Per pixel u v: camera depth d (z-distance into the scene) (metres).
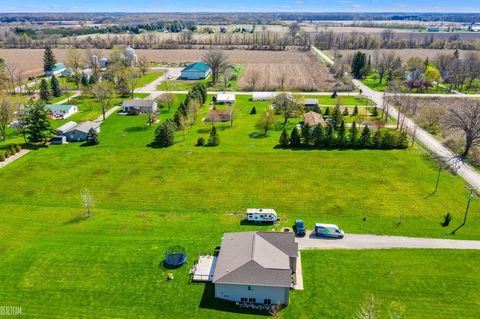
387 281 43.22
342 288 42.19
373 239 51.31
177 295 41.50
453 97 129.50
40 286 42.69
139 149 84.00
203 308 39.84
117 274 44.53
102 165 75.88
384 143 83.25
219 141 86.81
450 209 59.12
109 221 56.09
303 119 101.56
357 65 170.62
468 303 40.09
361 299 40.59
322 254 48.00
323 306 39.75
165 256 47.62
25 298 41.03
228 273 40.81
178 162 77.06
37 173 72.38
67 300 40.75
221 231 53.50
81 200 62.34
